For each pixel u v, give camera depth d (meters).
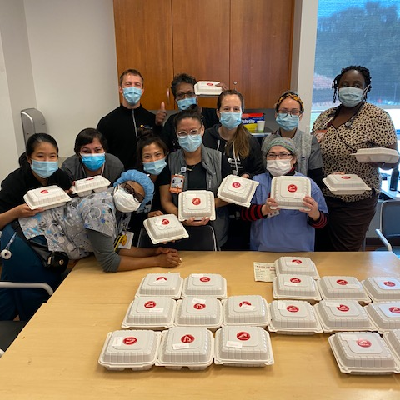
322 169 2.45
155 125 3.19
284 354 1.40
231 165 2.40
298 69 3.42
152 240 1.93
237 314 1.52
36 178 2.20
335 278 1.76
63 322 1.58
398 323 1.47
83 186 2.07
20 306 2.07
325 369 1.33
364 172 2.48
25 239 1.93
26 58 3.82
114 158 2.51
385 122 2.42
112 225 1.90
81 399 1.22
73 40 3.87
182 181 2.23
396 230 2.71
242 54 3.54
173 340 1.38
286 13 3.45
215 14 3.44
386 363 1.29
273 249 2.17
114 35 3.85
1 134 3.62
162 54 3.53
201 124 2.22
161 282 1.74
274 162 2.05
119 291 1.80
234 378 1.30
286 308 1.55
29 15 3.80
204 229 2.22
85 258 2.13
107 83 3.98
